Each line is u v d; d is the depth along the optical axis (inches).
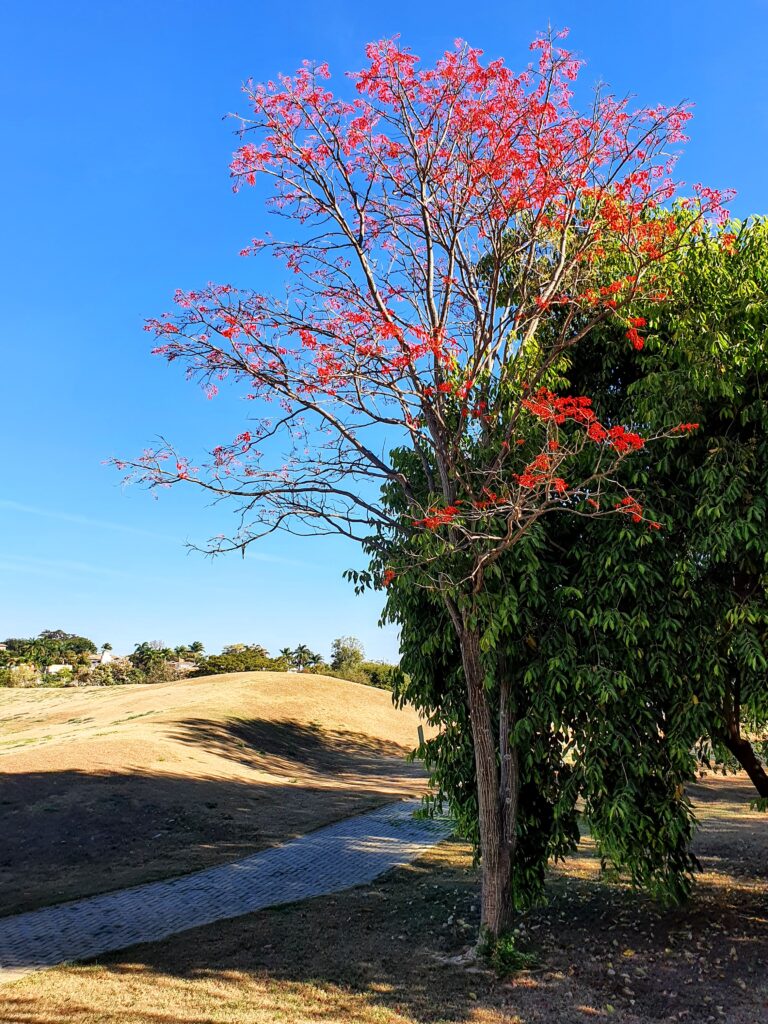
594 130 359.9
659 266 378.0
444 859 602.5
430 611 414.3
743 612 339.9
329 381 365.1
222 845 640.4
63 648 4264.3
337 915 445.1
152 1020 294.8
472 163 360.2
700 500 344.8
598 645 356.2
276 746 1195.9
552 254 401.4
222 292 368.2
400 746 1448.1
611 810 339.6
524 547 343.6
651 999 312.0
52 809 676.1
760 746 486.9
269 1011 303.7
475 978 337.7
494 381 395.9
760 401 349.1
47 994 320.5
